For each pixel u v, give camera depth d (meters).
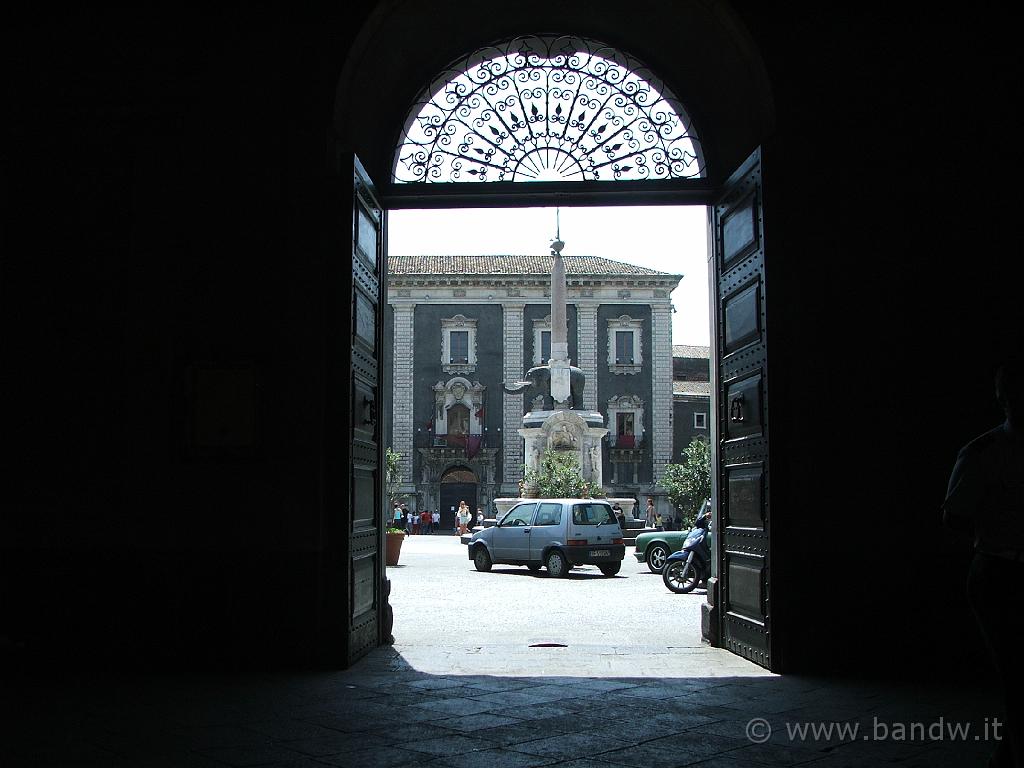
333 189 6.84
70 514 6.70
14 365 6.84
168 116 6.97
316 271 6.78
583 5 7.69
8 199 6.97
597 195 7.98
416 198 7.96
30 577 6.68
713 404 7.98
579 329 51.69
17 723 4.88
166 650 6.56
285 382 6.70
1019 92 6.81
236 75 6.97
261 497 6.62
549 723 4.88
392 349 51.78
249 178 6.89
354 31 6.93
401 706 5.29
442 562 22.52
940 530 6.51
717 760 4.19
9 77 7.05
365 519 7.25
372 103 7.77
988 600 3.56
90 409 6.77
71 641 6.61
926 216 6.75
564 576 17.84
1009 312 6.65
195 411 6.70
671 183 7.84
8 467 6.75
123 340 6.82
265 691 5.73
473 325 51.81
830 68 6.88
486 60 8.16
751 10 6.93
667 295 51.84
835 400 6.63
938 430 6.59
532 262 54.31
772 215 6.75
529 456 30.62
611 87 7.98
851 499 6.56
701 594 14.26
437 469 51.00
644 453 51.28
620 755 4.25
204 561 6.61
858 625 6.48
